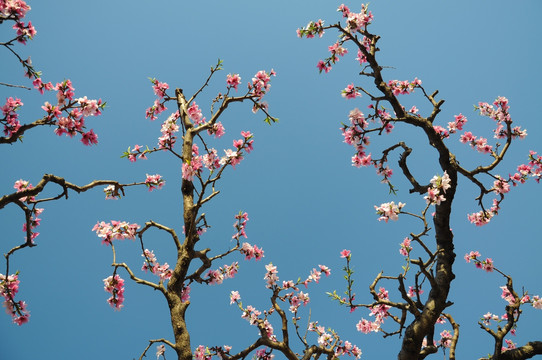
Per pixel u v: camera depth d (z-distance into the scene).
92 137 5.70
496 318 8.68
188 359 4.82
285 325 6.15
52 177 5.04
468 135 8.54
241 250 6.76
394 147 7.29
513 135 8.42
